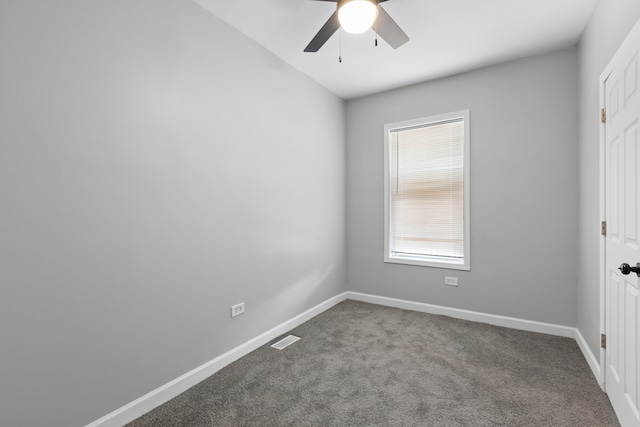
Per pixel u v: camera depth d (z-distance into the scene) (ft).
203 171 7.19
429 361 7.79
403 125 11.80
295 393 6.51
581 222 8.46
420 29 8.08
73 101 5.02
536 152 9.53
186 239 6.82
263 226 8.94
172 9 6.53
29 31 4.55
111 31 5.51
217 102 7.52
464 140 10.59
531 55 9.48
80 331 5.12
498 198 10.11
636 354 4.73
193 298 6.97
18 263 4.46
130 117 5.80
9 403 4.40
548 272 9.43
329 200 12.08
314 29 8.07
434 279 11.32
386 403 6.15
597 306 6.93
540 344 8.66
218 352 7.55
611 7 5.94
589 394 6.33
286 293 9.85
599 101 6.51
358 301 12.79
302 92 10.55
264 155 8.95
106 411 5.44
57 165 4.84
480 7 7.20
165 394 6.30
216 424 5.61
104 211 5.42
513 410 5.88
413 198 11.86
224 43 7.70
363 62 9.84
